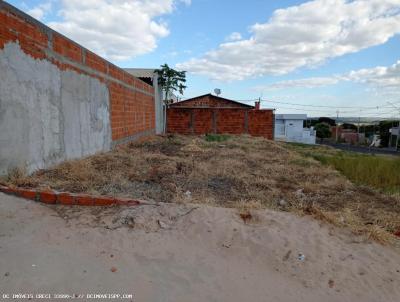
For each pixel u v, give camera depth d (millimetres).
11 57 3734
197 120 18078
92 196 3600
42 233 2889
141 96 11422
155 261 2689
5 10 3602
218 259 2846
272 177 6070
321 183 5785
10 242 2658
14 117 3832
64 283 2225
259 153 9648
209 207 3709
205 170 6141
